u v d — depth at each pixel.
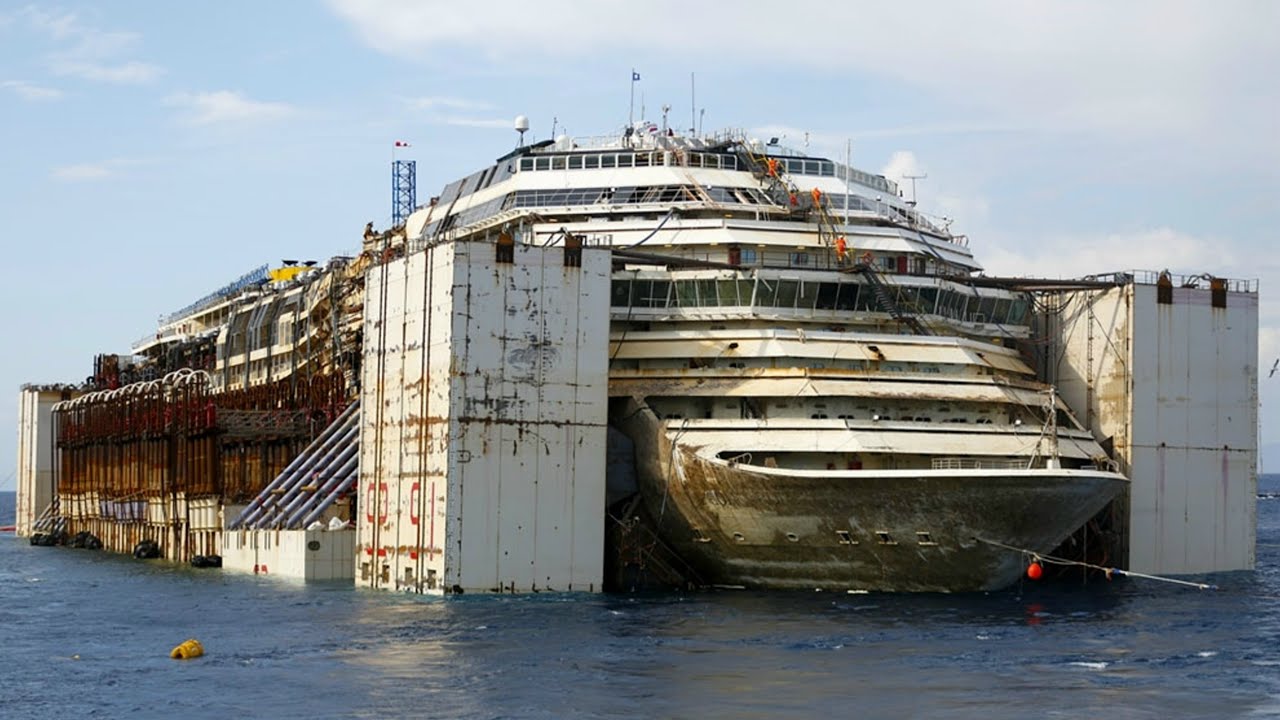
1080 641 69.94
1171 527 101.94
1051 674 61.53
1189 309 103.50
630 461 95.62
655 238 100.62
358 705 57.06
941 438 89.69
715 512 89.94
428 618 78.44
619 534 93.75
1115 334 102.62
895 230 102.88
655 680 60.62
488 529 87.31
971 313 102.94
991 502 82.25
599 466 89.75
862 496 83.75
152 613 87.00
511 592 87.69
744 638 70.75
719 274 96.38
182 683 62.47
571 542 88.94
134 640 75.44
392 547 93.19
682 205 102.31
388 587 93.50
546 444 88.62
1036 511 82.94
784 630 73.25
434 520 87.88
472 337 87.38
